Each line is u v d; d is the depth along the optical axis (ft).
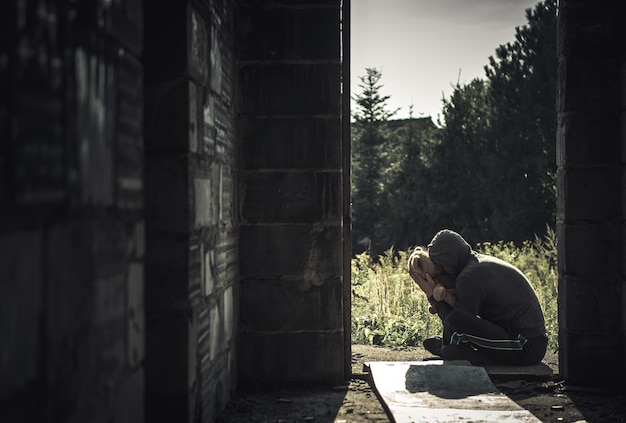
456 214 70.64
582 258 17.28
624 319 16.93
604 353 17.25
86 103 6.79
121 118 7.86
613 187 17.17
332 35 17.79
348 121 18.25
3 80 5.21
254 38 17.79
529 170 66.59
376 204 79.10
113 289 7.57
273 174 17.80
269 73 17.79
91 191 6.91
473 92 74.33
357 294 29.50
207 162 13.56
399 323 24.18
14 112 5.37
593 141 17.17
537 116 67.15
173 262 11.98
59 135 6.16
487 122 71.97
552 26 66.90
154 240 11.98
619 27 17.03
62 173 6.22
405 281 30.07
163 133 11.98
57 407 6.14
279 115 17.80
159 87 11.98
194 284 12.36
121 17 7.84
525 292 18.99
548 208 65.98
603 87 17.11
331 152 17.83
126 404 8.04
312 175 17.81
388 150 83.46
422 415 13.96
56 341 6.12
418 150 75.15
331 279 17.81
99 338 7.14
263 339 17.83
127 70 8.09
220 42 15.07
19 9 5.45
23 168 5.51
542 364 19.03
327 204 17.83
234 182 17.15
